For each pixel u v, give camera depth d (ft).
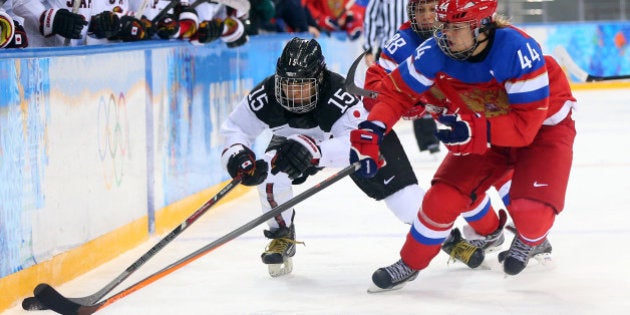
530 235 37.55
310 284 42.04
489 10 34.50
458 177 37.81
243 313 37.04
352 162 37.04
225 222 60.49
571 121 39.11
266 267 45.93
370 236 53.57
